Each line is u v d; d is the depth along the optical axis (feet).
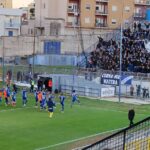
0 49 327.47
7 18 386.52
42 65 289.53
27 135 115.03
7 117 140.15
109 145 73.82
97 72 229.25
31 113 148.56
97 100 189.16
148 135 67.05
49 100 141.69
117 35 301.02
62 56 309.01
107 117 145.79
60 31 347.36
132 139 69.26
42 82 207.62
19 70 250.16
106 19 369.71
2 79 240.12
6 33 385.91
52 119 138.41
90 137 114.93
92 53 284.00
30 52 319.88
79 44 316.81
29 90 207.92
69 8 357.82
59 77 209.97
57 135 116.16
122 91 207.21
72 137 114.42
